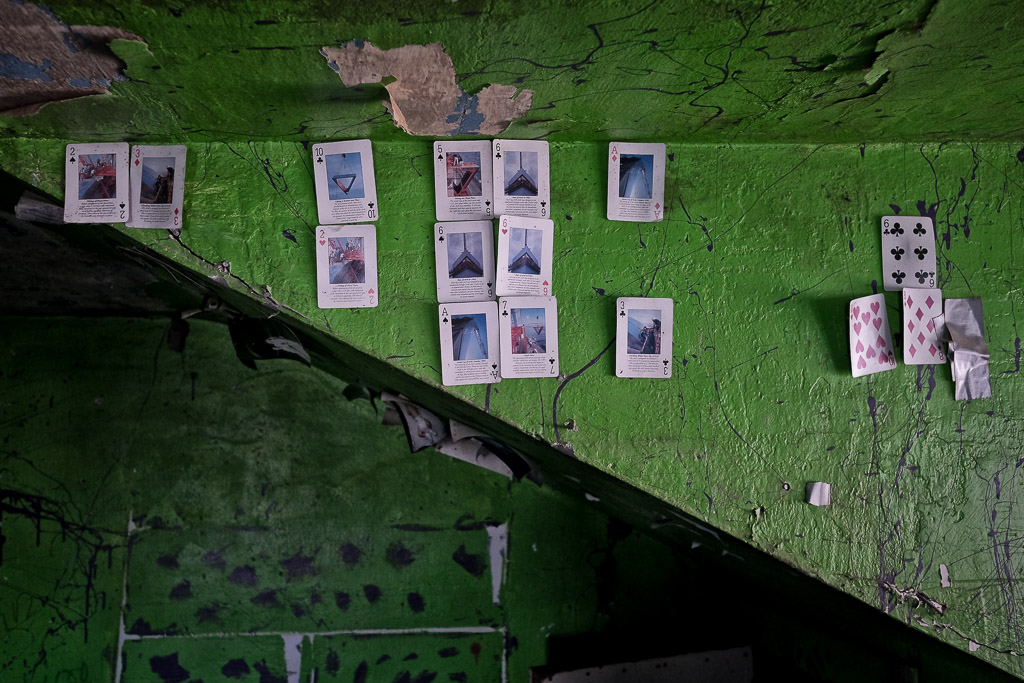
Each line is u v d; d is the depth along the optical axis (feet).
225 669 11.59
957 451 7.22
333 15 5.00
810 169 7.34
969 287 7.31
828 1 4.91
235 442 12.08
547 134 7.01
